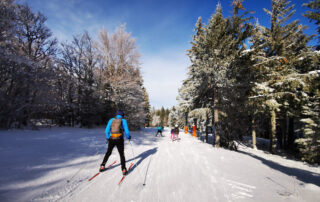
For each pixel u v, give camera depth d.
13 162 3.39
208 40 8.78
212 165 4.30
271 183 3.08
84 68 18.33
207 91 11.18
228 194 2.46
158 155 5.47
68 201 2.04
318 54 6.94
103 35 19.34
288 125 17.53
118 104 19.27
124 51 20.17
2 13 8.88
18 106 9.43
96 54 18.81
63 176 2.95
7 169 2.95
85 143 6.99
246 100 8.93
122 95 18.84
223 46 8.52
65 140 7.25
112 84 18.59
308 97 10.46
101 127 20.02
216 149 7.87
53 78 12.30
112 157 4.78
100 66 19.23
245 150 12.66
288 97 10.30
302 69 11.58
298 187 2.89
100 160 4.33
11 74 8.95
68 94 16.30
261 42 13.20
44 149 4.98
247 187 2.80
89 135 10.24
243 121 10.57
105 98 18.92
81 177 2.97
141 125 22.80
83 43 18.22
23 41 11.72
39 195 2.15
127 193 2.37
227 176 3.39
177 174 3.40
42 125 13.12
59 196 2.16
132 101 19.94
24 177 2.70
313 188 2.83
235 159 5.38
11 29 9.35
